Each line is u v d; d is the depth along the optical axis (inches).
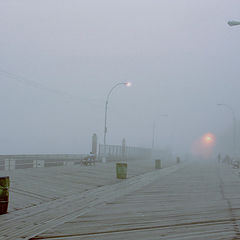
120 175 682.8
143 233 249.6
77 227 263.1
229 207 367.9
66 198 405.7
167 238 237.5
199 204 385.7
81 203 376.2
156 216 311.6
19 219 285.4
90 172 807.1
